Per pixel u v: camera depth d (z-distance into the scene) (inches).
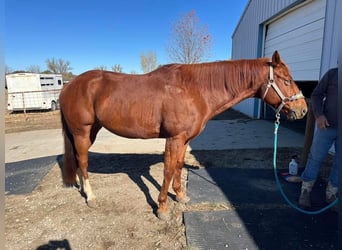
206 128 271.3
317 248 74.3
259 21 297.1
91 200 101.7
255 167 142.1
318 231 82.0
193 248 75.2
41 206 103.7
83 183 107.0
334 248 74.1
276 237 79.4
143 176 132.2
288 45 238.1
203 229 84.0
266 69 84.4
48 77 572.4
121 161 158.6
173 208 98.6
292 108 83.8
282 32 251.6
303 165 135.9
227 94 88.0
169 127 85.0
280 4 234.4
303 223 86.4
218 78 87.2
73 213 97.3
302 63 210.8
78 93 95.6
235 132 245.6
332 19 146.8
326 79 84.9
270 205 99.0
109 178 130.1
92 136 107.7
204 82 87.2
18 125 384.5
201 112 86.3
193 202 102.3
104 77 95.2
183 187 116.7
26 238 83.0
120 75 94.6
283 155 163.8
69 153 109.2
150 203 103.3
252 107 346.0
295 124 288.0
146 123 87.9
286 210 95.0
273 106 88.4
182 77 86.7
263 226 85.2
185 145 96.1
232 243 77.0
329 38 150.5
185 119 83.9
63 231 86.2
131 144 204.7
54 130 317.4
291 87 83.6
